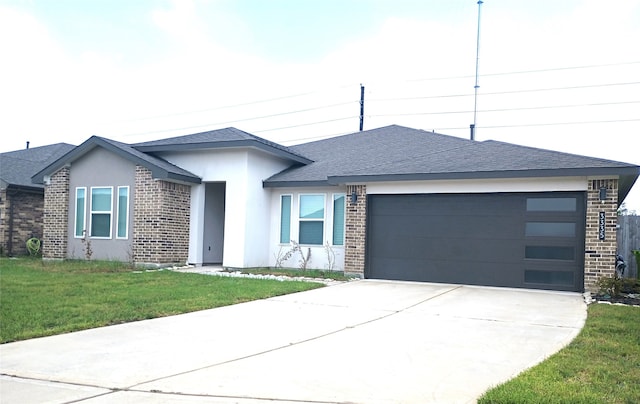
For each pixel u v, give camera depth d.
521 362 5.84
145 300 9.65
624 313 9.00
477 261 13.42
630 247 16.77
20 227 20.36
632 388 4.80
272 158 17.53
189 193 16.80
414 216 14.27
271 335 7.20
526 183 12.83
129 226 16.12
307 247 16.66
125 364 5.66
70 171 17.27
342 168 16.59
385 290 12.16
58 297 9.72
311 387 4.87
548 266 12.62
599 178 11.99
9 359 5.84
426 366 5.64
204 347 6.46
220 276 13.68
